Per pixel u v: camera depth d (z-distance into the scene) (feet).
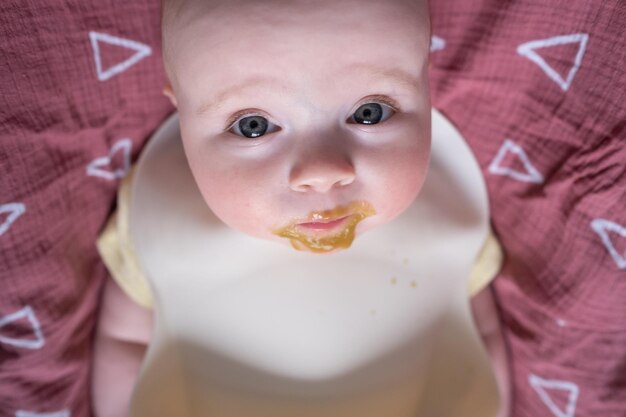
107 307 1.41
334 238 1.09
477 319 1.43
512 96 1.31
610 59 1.20
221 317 1.27
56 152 1.28
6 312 1.30
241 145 1.07
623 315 1.30
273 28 1.00
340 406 1.24
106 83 1.29
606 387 1.35
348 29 1.01
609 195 1.24
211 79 1.04
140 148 1.37
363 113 1.07
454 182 1.35
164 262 1.28
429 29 1.09
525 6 1.24
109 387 1.41
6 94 1.21
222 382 1.25
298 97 1.03
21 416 1.34
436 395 1.27
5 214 1.26
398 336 1.27
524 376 1.42
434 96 1.34
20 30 1.20
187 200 1.30
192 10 1.03
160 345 1.26
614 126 1.21
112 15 1.26
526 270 1.36
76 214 1.34
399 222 1.30
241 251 1.28
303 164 1.04
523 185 1.34
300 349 1.25
